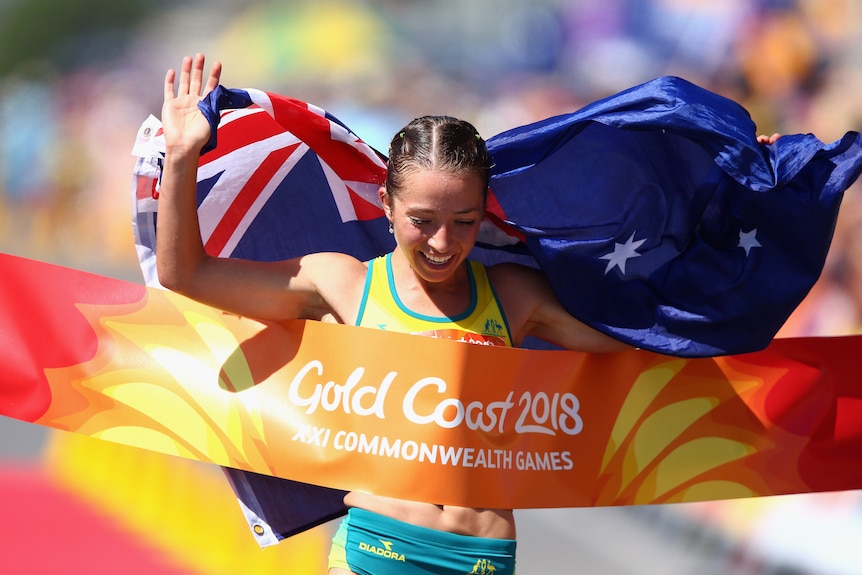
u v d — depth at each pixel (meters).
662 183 13.71
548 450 13.77
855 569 24.16
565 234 13.80
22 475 35.53
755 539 27.33
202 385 14.07
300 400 13.69
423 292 13.31
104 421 14.23
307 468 13.58
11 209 105.25
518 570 28.06
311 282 13.40
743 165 12.98
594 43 53.06
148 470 31.36
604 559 28.97
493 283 13.66
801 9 39.53
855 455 14.84
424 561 13.08
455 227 12.24
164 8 130.00
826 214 13.28
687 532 29.94
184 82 13.07
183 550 28.22
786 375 14.70
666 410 14.38
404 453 13.34
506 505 13.52
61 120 100.81
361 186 14.45
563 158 13.85
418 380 13.31
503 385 13.49
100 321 14.39
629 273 13.82
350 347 13.41
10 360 14.40
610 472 14.07
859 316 28.50
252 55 80.81
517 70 59.97
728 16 42.28
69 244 95.69
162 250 12.80
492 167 13.63
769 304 13.61
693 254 13.78
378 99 60.19
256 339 13.98
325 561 22.64
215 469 30.55
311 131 13.83
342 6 76.88
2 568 26.50
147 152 13.43
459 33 68.56
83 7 139.62
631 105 13.22
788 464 14.66
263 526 14.23
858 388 14.83
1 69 147.62
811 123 37.19
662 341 13.78
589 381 14.02
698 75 43.09
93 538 29.27
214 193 14.41
